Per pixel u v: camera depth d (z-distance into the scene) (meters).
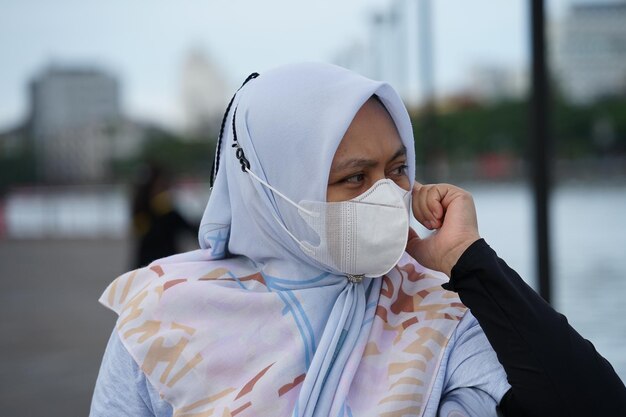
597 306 10.78
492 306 2.01
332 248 2.10
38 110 91.81
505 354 1.99
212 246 2.35
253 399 2.06
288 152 2.13
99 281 16.06
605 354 8.23
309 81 2.15
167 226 9.13
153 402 2.17
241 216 2.27
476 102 80.88
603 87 82.88
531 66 4.98
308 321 2.13
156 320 2.21
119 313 2.33
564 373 1.95
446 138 76.38
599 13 83.81
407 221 2.07
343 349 2.09
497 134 77.00
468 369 2.07
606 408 1.95
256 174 2.18
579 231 21.09
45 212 30.80
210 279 2.27
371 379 2.07
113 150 80.38
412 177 2.27
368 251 2.08
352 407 2.04
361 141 2.10
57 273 17.61
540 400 1.95
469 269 2.05
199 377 2.13
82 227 30.50
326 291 2.16
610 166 58.81
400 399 2.02
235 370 2.13
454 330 2.12
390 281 2.21
